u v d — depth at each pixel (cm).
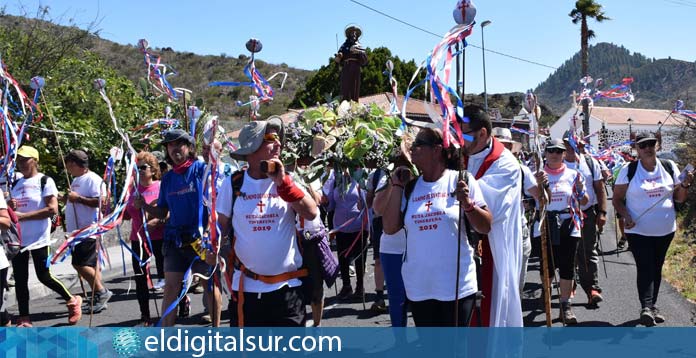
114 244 1271
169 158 510
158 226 642
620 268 889
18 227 539
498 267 373
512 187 377
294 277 378
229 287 386
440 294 350
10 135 529
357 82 894
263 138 365
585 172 666
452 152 382
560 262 599
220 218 379
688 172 580
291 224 373
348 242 724
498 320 371
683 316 602
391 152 530
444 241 349
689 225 1174
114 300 785
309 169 522
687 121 1392
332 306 703
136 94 1498
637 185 584
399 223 367
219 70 7244
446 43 322
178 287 496
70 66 1464
